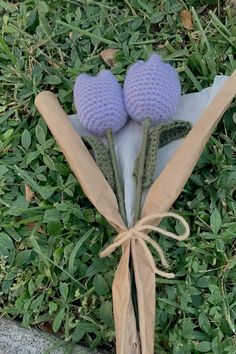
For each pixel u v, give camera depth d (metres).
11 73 0.59
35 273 0.52
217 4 0.61
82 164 0.49
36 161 0.56
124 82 0.53
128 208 0.49
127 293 0.45
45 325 0.51
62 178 0.55
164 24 0.61
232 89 0.51
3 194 0.55
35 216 0.53
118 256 0.51
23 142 0.56
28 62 0.60
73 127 0.52
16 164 0.56
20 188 0.55
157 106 0.50
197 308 0.50
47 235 0.53
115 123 0.51
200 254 0.51
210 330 0.49
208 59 0.57
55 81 0.58
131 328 0.45
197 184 0.53
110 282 0.51
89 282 0.51
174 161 0.48
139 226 0.47
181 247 0.51
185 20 0.60
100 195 0.48
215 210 0.51
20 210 0.53
